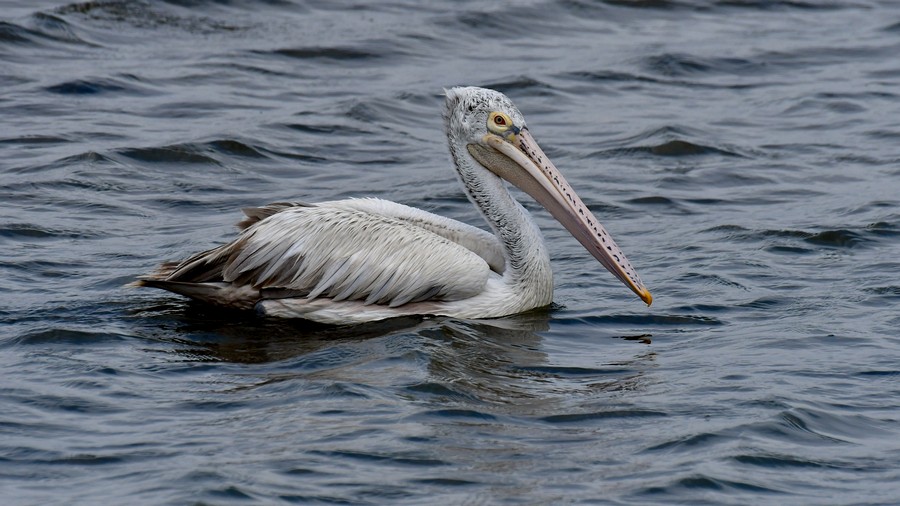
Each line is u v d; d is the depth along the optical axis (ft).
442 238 48.11
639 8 102.01
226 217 60.03
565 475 33.40
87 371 40.32
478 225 60.39
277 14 95.76
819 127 77.25
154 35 89.15
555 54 90.99
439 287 47.42
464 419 36.99
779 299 49.34
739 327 46.52
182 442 34.91
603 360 43.11
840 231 57.21
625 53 91.50
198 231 57.52
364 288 46.91
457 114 49.57
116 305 47.50
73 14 90.38
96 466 33.45
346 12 97.50
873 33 97.86
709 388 39.91
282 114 76.07
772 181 67.10
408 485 32.60
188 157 67.92
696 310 48.47
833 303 48.67
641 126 76.48
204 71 82.74
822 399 38.93
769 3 104.83
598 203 63.26
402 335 45.09
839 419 37.45
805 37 96.78
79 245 54.65
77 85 77.92
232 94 79.20
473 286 47.62
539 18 98.37
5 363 40.86
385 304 47.39
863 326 45.93
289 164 68.69
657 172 68.54
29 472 33.09
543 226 60.54
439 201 63.16
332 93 80.89
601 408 38.17
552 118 78.18
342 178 66.80
